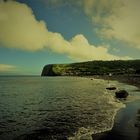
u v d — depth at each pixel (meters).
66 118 25.27
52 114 28.56
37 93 62.69
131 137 16.27
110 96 46.91
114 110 28.08
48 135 18.06
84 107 33.12
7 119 26.16
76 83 109.44
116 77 158.75
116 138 16.06
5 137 17.97
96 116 25.23
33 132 19.39
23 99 48.81
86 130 18.75
